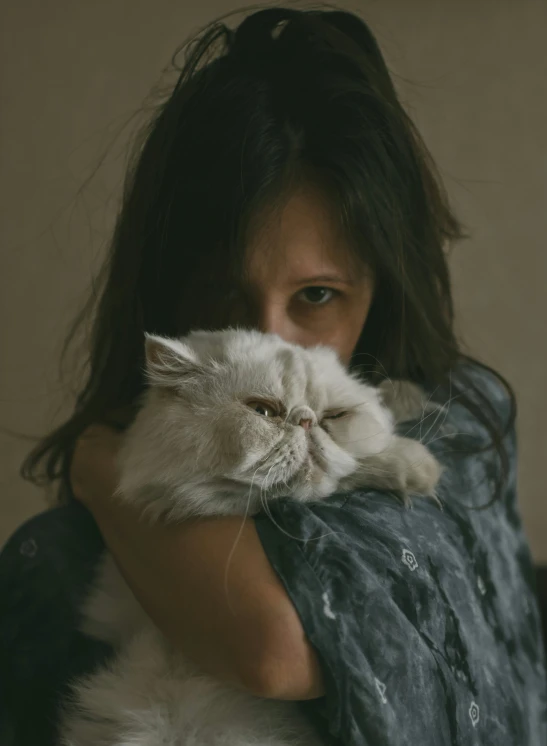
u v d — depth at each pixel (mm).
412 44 2678
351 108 1308
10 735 1294
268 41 1416
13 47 2721
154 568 1028
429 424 1343
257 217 1229
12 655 1341
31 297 2760
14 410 2783
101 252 2682
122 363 1441
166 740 1061
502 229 2754
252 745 1029
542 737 1285
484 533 1275
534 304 2775
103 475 1249
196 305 1399
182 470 1092
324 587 908
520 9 2695
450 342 1468
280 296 1282
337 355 1344
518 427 2797
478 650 1081
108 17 2693
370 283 1347
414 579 999
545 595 2021
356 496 1101
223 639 892
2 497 2811
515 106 2717
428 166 1524
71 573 1381
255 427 1104
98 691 1141
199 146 1311
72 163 2725
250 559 939
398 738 879
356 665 875
